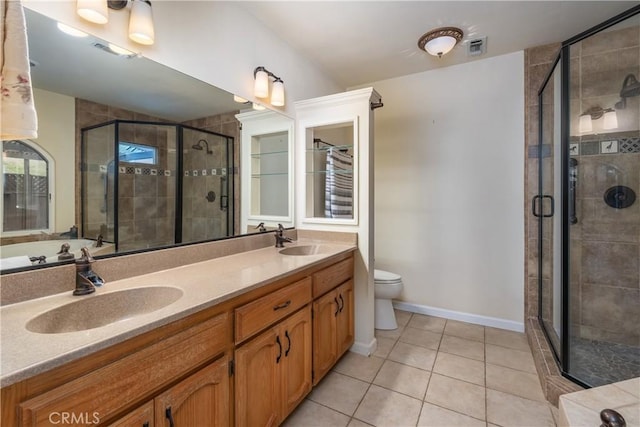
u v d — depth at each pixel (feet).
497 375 6.25
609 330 7.09
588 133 7.10
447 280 9.22
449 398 5.53
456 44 7.67
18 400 2.00
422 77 9.37
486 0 5.96
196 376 3.22
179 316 2.94
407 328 8.57
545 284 7.70
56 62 3.64
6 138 2.71
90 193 4.03
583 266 7.27
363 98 7.01
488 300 8.70
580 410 3.65
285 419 4.83
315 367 5.49
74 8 3.67
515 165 8.22
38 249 3.50
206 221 5.67
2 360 2.05
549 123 7.36
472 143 8.75
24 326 2.65
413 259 9.68
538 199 7.86
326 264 5.93
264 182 6.98
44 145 3.59
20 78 2.57
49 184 3.63
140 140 4.63
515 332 8.25
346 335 6.74
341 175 8.29
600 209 7.12
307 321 5.23
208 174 5.71
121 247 4.37
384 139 10.00
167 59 4.77
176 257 4.89
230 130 6.10
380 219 10.14
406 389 5.80
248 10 6.27
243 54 6.22
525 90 8.04
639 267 6.85
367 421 4.95
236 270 4.66
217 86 5.66
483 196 8.65
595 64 6.94
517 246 8.27
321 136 8.79
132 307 3.72
